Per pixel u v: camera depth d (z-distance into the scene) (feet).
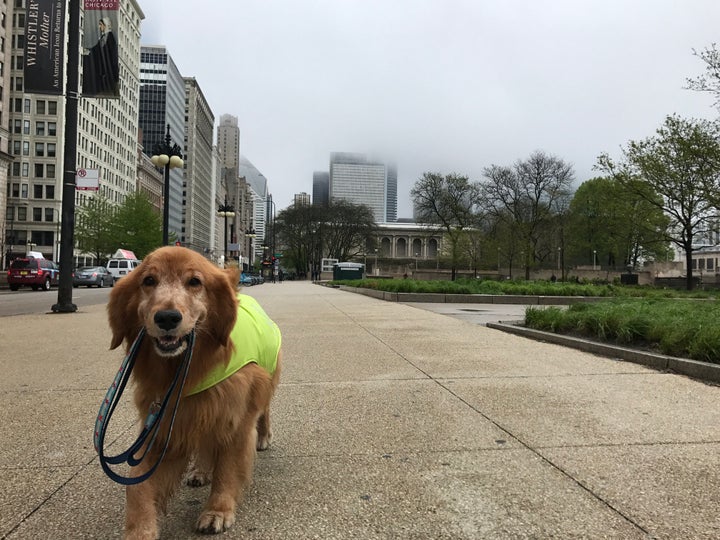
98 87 48.52
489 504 9.25
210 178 602.03
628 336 25.18
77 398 16.92
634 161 111.86
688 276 113.50
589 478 10.32
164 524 8.58
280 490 9.89
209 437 8.19
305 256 340.80
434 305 61.77
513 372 20.85
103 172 325.42
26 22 46.65
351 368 21.71
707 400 16.30
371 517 8.80
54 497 9.61
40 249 285.23
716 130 99.50
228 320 7.87
